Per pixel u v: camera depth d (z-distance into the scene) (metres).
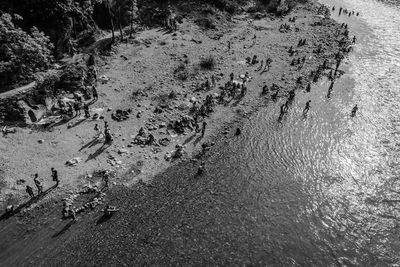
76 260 33.75
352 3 117.81
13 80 51.44
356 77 67.62
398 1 121.06
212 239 36.38
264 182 43.56
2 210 38.34
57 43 60.00
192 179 43.28
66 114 50.97
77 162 44.16
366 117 56.09
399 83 66.25
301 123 54.06
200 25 80.38
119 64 63.25
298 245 36.56
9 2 58.16
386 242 37.50
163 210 39.09
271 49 75.31
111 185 41.72
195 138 49.91
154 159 45.81
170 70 63.34
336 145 50.09
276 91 60.88
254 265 34.31
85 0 67.12
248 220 38.66
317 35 83.81
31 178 41.75
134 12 74.19
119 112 52.28
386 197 42.56
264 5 96.12
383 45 83.19
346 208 41.03
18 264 33.34
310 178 44.62
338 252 36.25
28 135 47.28
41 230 36.44
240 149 48.41
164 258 34.28
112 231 36.53
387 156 48.44
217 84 61.44
